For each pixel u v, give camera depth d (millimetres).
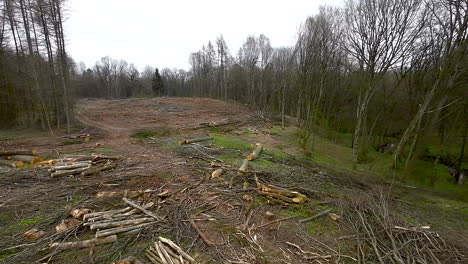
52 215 4754
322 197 6262
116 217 4625
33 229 4152
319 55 13758
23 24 14219
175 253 3732
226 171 7828
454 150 14500
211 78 49094
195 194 5996
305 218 5148
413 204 6645
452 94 10227
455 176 12203
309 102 14203
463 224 5457
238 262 3623
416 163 11211
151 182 6684
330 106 18797
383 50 11102
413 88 14273
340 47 13539
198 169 7938
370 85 12016
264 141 14070
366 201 6023
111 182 6570
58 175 6828
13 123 15758
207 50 47844
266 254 3863
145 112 27406
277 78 26391
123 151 10375
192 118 23344
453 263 3920
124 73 62156
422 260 3840
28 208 5008
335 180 7902
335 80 17469
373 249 4164
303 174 8211
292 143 14430
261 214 5195
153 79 58625
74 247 3764
